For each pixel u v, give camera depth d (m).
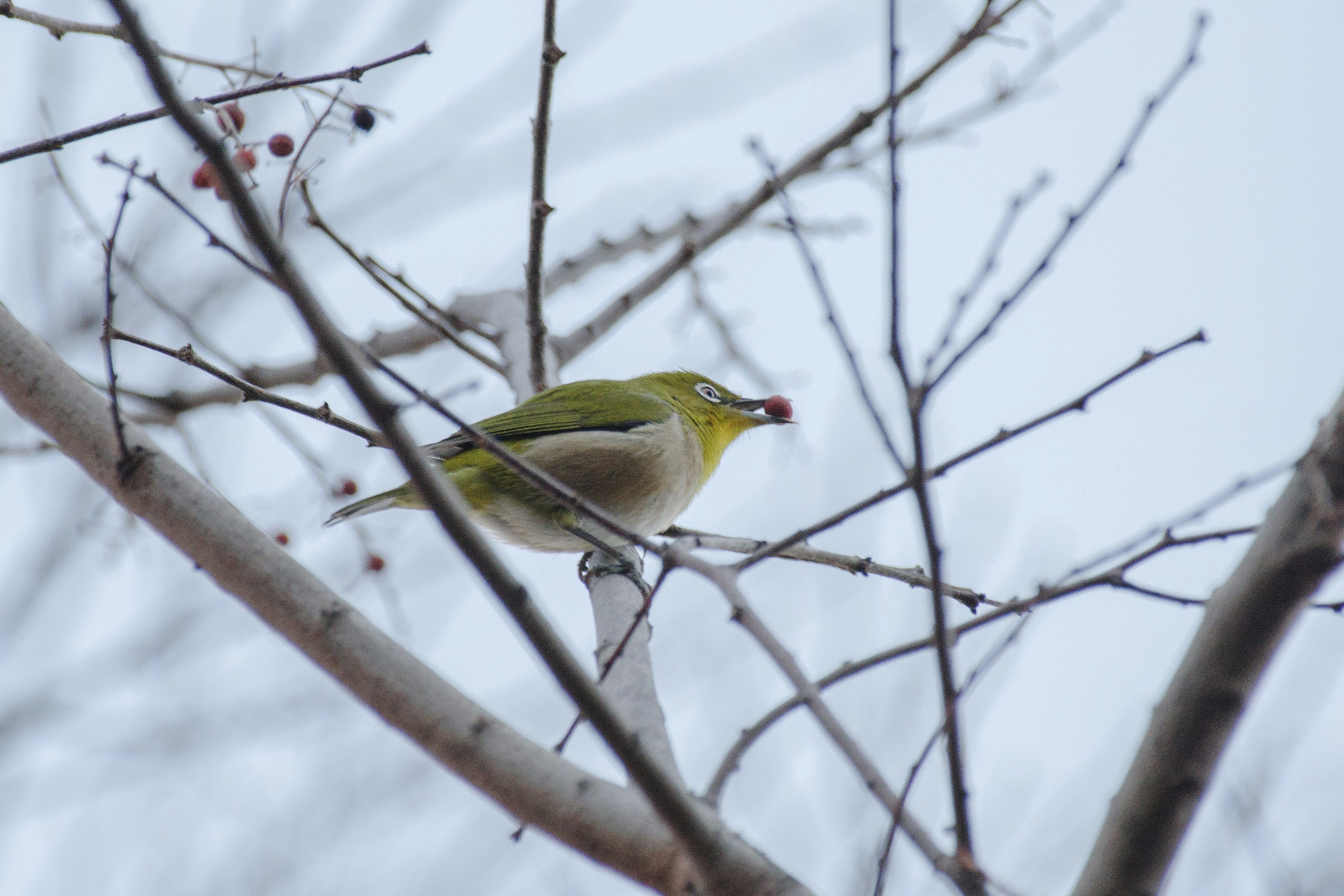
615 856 6.77
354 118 9.18
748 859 6.40
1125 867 6.04
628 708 8.84
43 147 7.74
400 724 7.09
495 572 6.23
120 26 8.12
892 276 6.30
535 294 12.45
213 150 5.86
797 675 7.07
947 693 6.27
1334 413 5.93
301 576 7.26
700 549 10.11
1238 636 5.90
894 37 6.27
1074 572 7.62
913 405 6.30
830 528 7.32
